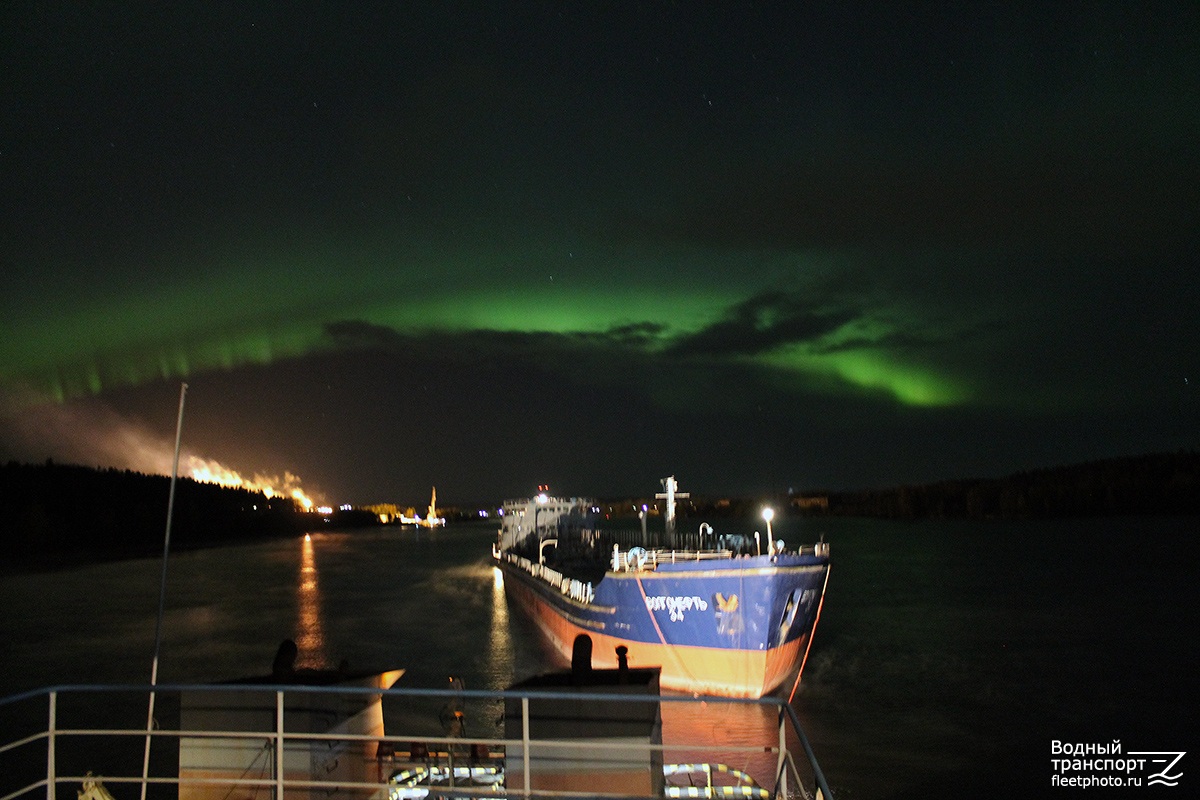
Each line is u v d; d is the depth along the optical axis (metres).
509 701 10.81
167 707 39.31
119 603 88.88
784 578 34.31
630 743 10.50
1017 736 36.38
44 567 140.50
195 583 110.56
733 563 34.59
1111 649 56.56
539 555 71.94
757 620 34.28
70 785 28.25
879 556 142.00
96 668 52.84
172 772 29.89
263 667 52.25
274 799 11.08
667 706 36.50
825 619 71.19
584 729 10.58
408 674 48.69
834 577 106.94
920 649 56.94
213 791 11.18
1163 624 67.44
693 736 33.41
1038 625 67.44
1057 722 38.59
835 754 33.41
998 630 65.00
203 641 62.38
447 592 92.00
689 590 36.12
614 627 40.75
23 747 33.25
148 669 52.25
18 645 61.78
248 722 11.36
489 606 78.75
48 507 184.50
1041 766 32.53
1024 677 48.03
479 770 14.16
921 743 35.25
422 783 13.52
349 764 12.26
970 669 50.28
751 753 32.28
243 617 75.44
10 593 100.62
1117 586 94.06
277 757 11.01
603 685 10.73
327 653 56.25
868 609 77.25
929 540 185.50
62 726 36.47
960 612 75.06
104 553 168.88
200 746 11.34
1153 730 37.34
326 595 92.44
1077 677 47.81
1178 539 174.25
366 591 95.94
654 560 38.66
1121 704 41.44
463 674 48.34
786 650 36.75
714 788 14.33
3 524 165.38
